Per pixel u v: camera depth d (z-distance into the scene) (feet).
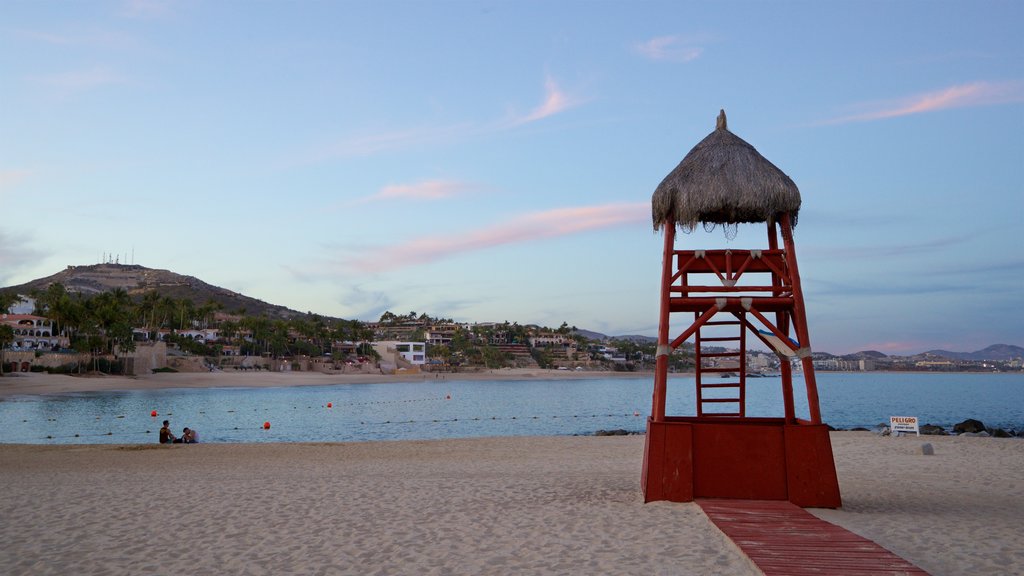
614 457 70.08
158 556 26.43
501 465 62.39
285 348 579.89
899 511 33.55
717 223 40.40
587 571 22.94
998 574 21.85
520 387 485.56
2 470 60.64
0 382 295.48
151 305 514.68
